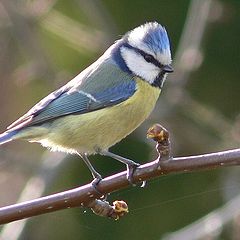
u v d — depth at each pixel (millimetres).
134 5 14367
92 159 13945
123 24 14344
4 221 6949
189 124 13195
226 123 12992
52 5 13281
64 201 6977
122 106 8672
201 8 12570
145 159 13812
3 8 13281
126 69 8922
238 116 13125
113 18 14328
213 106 14195
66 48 14484
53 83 12898
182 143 13188
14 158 12789
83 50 13750
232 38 14031
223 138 12852
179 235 11391
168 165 6695
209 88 14195
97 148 8641
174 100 12859
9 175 13461
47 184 12539
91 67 9078
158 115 12812
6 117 14547
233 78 14172
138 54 8930
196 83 14156
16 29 12984
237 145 12703
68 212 13742
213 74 14172
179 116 13164
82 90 8688
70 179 13766
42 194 12391
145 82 8859
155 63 8867
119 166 13945
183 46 12648
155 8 14305
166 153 6676
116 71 8883
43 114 8531
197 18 12594
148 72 8883
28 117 8570
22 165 12766
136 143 13789
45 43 14547
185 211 13750
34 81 14258
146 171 6816
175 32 14188
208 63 14172
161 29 9023
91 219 13898
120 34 13586
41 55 12992
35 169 12781
